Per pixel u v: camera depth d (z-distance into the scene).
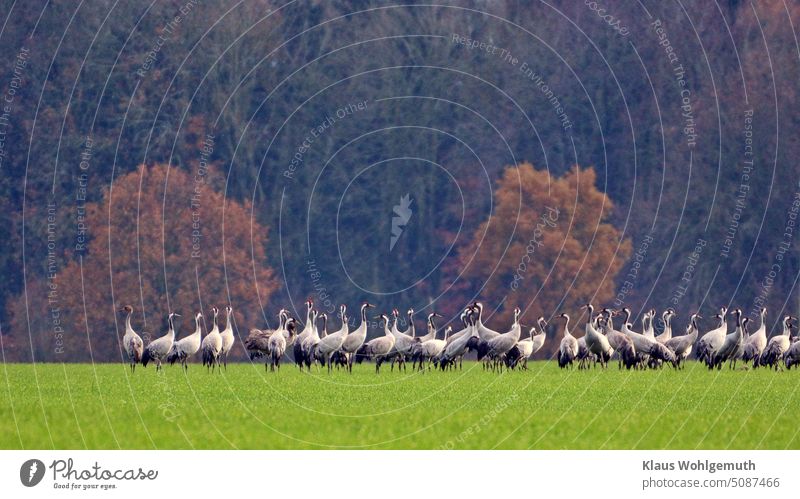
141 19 114.12
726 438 43.41
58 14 115.88
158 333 103.56
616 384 60.56
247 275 109.25
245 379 65.12
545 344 107.44
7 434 43.06
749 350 73.25
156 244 105.75
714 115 119.31
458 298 115.50
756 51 120.12
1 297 107.62
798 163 115.88
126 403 50.72
